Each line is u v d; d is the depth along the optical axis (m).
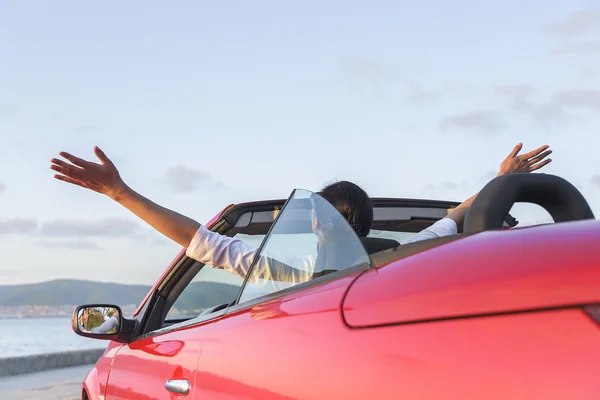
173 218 2.40
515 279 1.05
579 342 0.90
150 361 2.52
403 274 1.28
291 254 1.82
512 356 0.96
